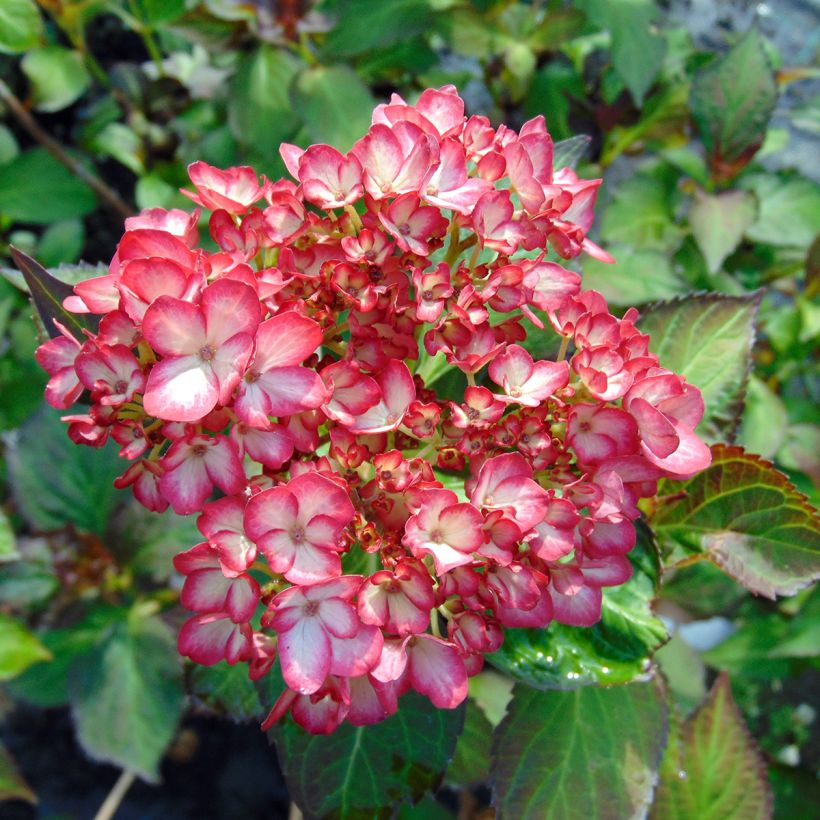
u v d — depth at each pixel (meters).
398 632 0.18
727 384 0.28
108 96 0.48
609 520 0.19
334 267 0.20
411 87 0.47
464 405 0.20
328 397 0.19
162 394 0.18
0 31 0.36
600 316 0.20
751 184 0.43
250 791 0.45
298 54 0.40
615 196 0.43
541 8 0.46
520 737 0.25
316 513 0.18
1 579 0.33
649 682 0.26
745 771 0.31
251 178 0.22
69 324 0.24
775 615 0.41
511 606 0.19
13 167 0.45
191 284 0.18
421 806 0.37
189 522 0.33
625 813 0.24
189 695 0.29
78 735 0.33
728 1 0.58
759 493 0.25
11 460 0.33
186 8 0.43
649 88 0.43
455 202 0.20
